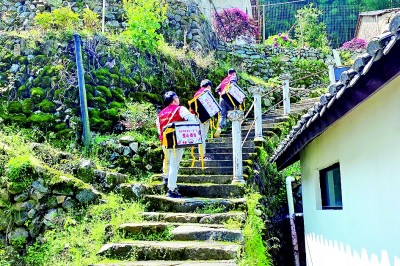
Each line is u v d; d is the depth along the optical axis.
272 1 29.11
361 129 4.60
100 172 6.45
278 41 18.48
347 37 25.59
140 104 9.48
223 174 7.09
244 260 4.38
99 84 9.13
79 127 8.41
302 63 15.46
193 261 4.30
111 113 8.89
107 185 6.33
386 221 4.03
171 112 6.05
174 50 11.91
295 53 15.99
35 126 8.13
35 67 8.78
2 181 5.48
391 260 3.96
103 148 8.05
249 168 7.20
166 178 6.45
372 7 26.55
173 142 5.85
